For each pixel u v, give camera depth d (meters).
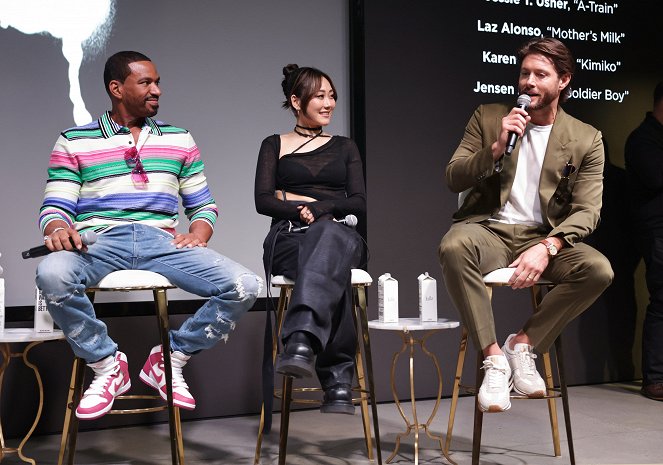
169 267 2.90
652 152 4.55
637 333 4.92
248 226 4.24
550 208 3.04
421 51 4.49
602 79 4.90
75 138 2.95
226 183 4.20
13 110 3.81
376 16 4.40
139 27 4.05
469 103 4.59
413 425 3.15
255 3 4.28
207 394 4.04
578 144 3.03
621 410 4.10
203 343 2.92
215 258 2.92
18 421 3.68
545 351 2.99
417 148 4.47
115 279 2.74
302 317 2.60
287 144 3.29
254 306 4.17
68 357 3.79
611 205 4.88
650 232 4.59
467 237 2.88
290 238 2.99
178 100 4.11
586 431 3.65
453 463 3.08
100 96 3.98
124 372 2.86
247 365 4.13
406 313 4.41
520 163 3.10
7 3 3.81
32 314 3.79
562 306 2.90
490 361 2.79
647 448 3.31
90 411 2.70
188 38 4.14
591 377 4.83
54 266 2.66
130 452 3.35
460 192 3.20
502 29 4.67
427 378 4.46
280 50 4.32
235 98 4.23
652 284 4.55
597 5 4.90
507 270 2.90
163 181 3.04
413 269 4.43
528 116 2.85
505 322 4.59
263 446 3.43
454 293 2.87
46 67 3.88
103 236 2.88
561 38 4.80
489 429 3.71
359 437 3.58
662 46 5.02
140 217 2.98
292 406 4.22
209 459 3.21
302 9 4.37
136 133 3.06
